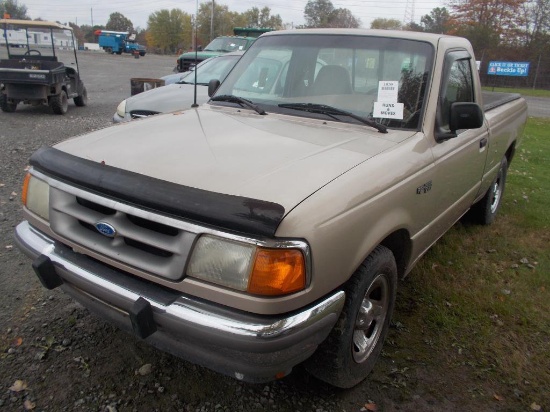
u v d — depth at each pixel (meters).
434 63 3.20
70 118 11.62
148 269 2.10
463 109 3.04
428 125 3.04
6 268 3.76
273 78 3.57
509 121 4.95
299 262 1.94
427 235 3.22
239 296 1.92
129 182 2.11
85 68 29.06
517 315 3.60
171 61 45.75
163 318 2.05
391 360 3.01
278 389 2.70
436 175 3.04
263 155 2.42
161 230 2.10
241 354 1.98
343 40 3.46
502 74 35.84
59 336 2.99
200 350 2.10
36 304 3.31
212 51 13.88
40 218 2.55
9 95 11.46
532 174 8.21
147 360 2.84
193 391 2.63
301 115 3.20
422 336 3.26
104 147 2.58
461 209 3.99
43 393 2.54
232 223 1.86
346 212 2.16
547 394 2.81
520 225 5.48
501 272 4.29
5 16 12.95
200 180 2.13
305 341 2.07
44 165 2.48
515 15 44.12
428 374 2.91
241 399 2.60
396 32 3.43
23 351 2.84
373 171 2.43
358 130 2.98
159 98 7.08
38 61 12.21
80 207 2.33
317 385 2.75
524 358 3.11
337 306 2.19
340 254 2.14
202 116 3.26
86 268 2.32
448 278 4.09
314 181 2.18
